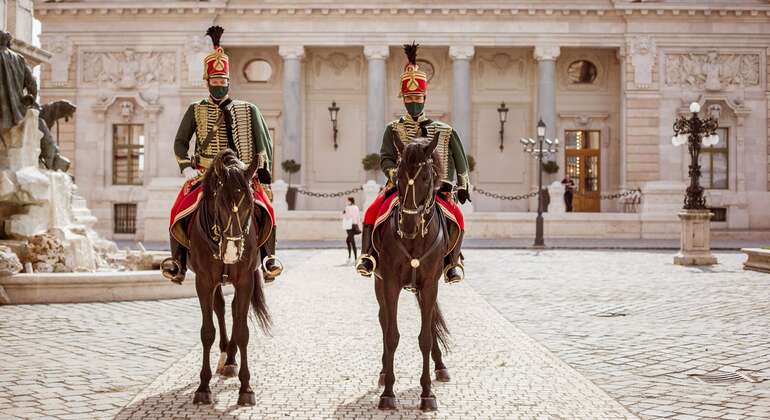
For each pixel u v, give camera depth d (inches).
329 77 2064.5
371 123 1941.4
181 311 540.4
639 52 1913.1
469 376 348.5
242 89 2049.7
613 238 1684.3
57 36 1908.2
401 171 284.4
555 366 370.3
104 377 338.6
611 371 363.3
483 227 1674.5
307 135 2059.5
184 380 334.0
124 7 1887.3
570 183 1881.2
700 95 1910.7
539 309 579.2
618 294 674.2
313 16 1937.7
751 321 513.7
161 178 1760.6
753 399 309.3
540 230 1414.9
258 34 1935.3
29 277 568.7
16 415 278.4
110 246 762.2
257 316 336.8
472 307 583.5
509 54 2054.6
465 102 1948.8
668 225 1690.5
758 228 1913.1
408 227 281.4
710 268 952.9
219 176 289.4
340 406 294.5
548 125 1934.1
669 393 319.9
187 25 1913.1
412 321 510.9
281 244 1505.9
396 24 1945.1
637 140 1916.8
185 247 328.8
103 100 1909.4
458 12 1932.8
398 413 285.1
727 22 1910.7
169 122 1910.7
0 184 610.9
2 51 631.8
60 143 1923.0
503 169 2049.7
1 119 629.9
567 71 2052.2
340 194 1834.4
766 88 1914.4
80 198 768.9
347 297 645.9
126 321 494.0
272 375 347.3
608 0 1920.5
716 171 1932.8
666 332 472.7
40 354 386.9
